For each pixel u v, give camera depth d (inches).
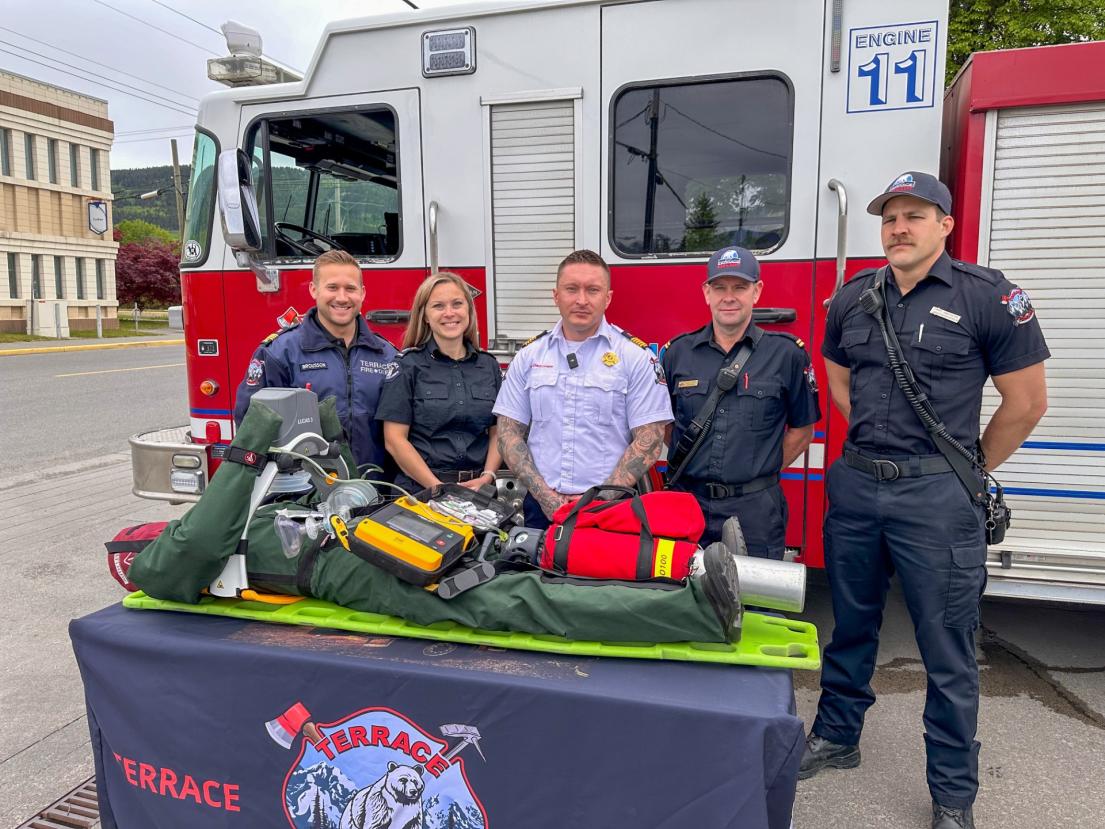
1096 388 117.0
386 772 74.2
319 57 146.0
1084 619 155.4
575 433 106.3
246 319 157.6
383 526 79.6
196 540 79.9
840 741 106.0
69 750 114.4
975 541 92.3
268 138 152.6
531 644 76.3
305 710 75.7
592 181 134.2
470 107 138.7
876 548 97.9
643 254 134.2
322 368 119.0
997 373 91.6
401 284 146.8
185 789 80.2
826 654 105.9
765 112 125.6
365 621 82.0
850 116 121.8
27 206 1176.8
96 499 248.7
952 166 129.2
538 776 70.1
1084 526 120.0
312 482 93.2
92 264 1289.4
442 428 114.8
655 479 129.6
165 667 79.7
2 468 291.1
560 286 105.0
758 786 64.5
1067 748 111.9
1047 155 114.7
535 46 134.0
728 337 108.1
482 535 85.7
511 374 111.6
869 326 95.2
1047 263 116.6
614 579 79.2
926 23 117.3
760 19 123.8
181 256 162.7
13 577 181.6
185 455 163.3
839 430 128.2
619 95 131.3
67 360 727.1
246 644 78.5
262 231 155.3
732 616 72.4
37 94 1173.1
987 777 105.3
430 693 71.9
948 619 92.3
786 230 126.6
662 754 66.6
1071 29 400.2
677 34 127.5
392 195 146.2
